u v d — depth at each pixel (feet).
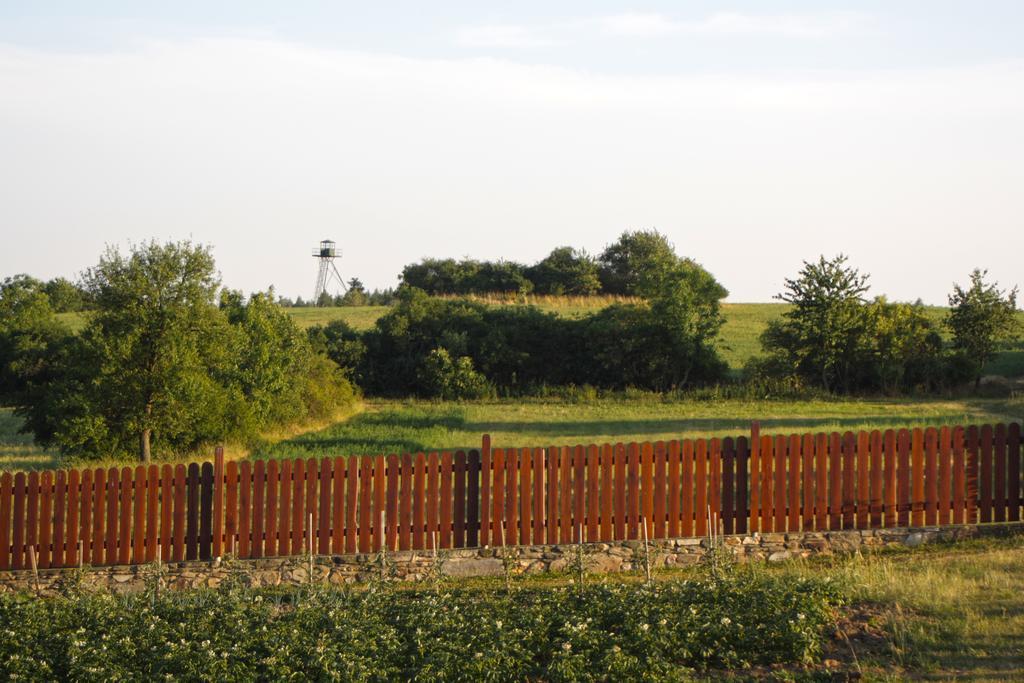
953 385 175.22
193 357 104.63
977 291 180.86
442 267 366.22
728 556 56.29
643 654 40.27
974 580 49.01
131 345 101.24
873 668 38.22
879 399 168.55
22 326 211.41
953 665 38.06
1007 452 59.82
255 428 115.44
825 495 58.65
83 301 106.83
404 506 56.85
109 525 56.03
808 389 173.37
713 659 40.50
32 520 55.98
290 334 151.43
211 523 56.24
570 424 140.36
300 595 50.93
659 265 203.10
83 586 53.83
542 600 47.47
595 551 57.31
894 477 59.00
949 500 59.26
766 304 299.58
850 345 175.73
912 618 43.24
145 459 102.47
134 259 103.50
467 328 207.51
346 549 56.49
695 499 58.23
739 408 157.79
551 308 268.41
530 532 57.21
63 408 101.81
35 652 43.24
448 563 56.24
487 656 40.11
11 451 125.18
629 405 168.04
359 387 191.83
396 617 45.65
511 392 194.29
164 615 47.39
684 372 190.70
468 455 57.31
